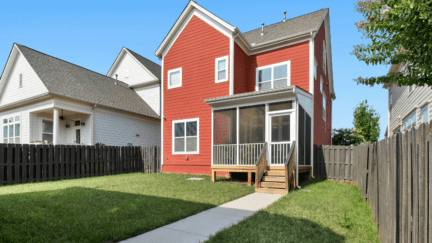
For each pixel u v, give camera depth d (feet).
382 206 14.67
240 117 37.65
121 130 62.28
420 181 7.89
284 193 28.02
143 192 27.20
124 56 80.07
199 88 48.24
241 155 36.47
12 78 58.49
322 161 41.14
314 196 25.77
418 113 45.24
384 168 14.47
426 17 14.61
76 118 58.34
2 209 18.75
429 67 16.17
